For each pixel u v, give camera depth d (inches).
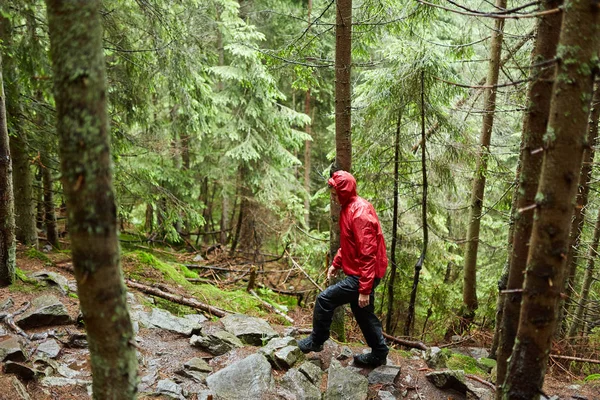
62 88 65.0
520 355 91.4
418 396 153.7
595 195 278.2
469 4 290.2
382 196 262.2
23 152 255.0
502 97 281.0
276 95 386.3
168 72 268.4
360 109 248.7
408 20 234.2
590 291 302.4
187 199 447.5
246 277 379.6
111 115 275.1
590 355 242.2
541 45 103.8
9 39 209.2
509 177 257.1
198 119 346.0
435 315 292.7
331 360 168.7
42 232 350.3
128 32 265.4
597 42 77.8
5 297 181.8
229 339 174.7
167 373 149.6
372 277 150.8
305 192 475.8
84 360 149.3
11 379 122.8
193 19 332.8
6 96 223.1
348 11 175.3
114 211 71.2
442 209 273.6
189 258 409.7
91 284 70.4
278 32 461.7
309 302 336.8
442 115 224.7
